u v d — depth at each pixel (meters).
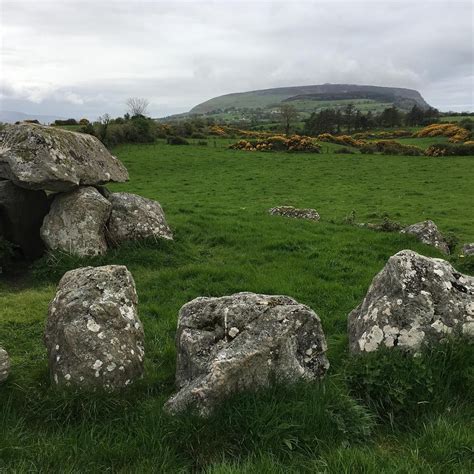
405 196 13.67
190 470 2.44
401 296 3.23
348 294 4.89
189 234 6.88
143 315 4.35
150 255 5.69
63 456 2.46
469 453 2.47
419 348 3.08
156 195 13.84
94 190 5.76
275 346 2.86
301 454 2.47
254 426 2.56
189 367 2.96
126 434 2.63
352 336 3.48
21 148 5.26
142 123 29.55
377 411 2.79
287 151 26.34
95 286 3.23
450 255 6.59
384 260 6.17
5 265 5.46
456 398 2.88
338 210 11.33
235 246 6.54
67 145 5.59
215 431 2.56
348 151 26.34
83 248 5.42
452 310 3.19
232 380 2.73
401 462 2.40
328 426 2.59
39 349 3.67
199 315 3.12
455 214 10.87
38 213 5.88
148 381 3.12
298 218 9.19
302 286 5.09
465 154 23.77
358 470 2.33
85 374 2.89
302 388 2.81
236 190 14.90
